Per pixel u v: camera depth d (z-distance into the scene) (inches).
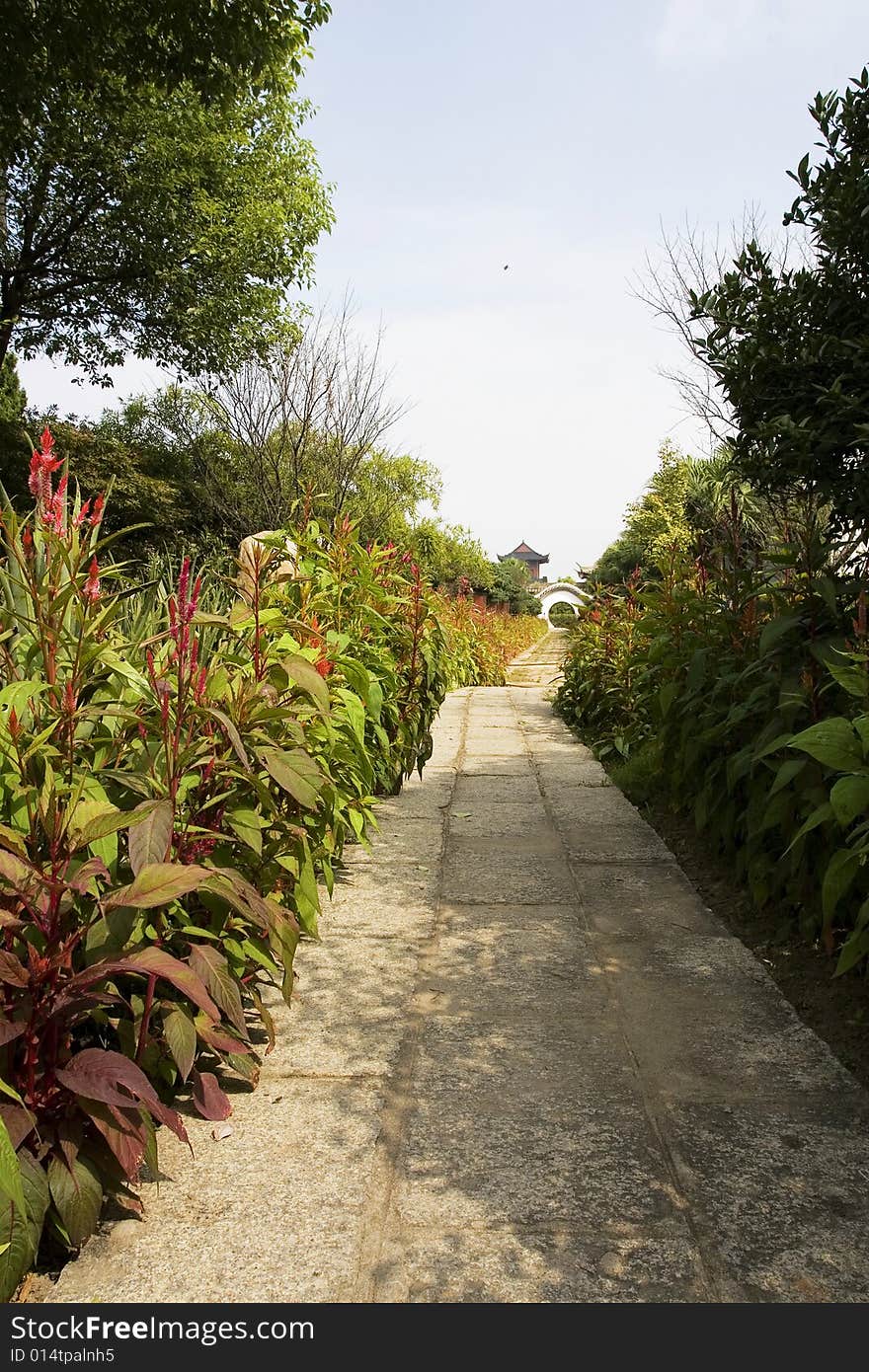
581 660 359.9
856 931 87.8
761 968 120.0
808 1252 66.1
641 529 627.2
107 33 388.8
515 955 124.6
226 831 94.6
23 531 83.2
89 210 577.9
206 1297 61.6
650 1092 89.0
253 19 388.2
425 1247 66.6
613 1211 70.7
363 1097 87.7
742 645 155.5
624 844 182.7
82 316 609.9
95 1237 67.4
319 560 171.3
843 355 120.0
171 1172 75.5
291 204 609.3
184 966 68.1
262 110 588.1
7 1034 61.1
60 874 68.4
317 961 122.1
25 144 498.3
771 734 123.9
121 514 580.7
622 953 125.3
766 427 124.0
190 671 83.7
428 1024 103.9
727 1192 73.0
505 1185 73.9
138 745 89.4
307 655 110.6
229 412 546.9
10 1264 56.2
